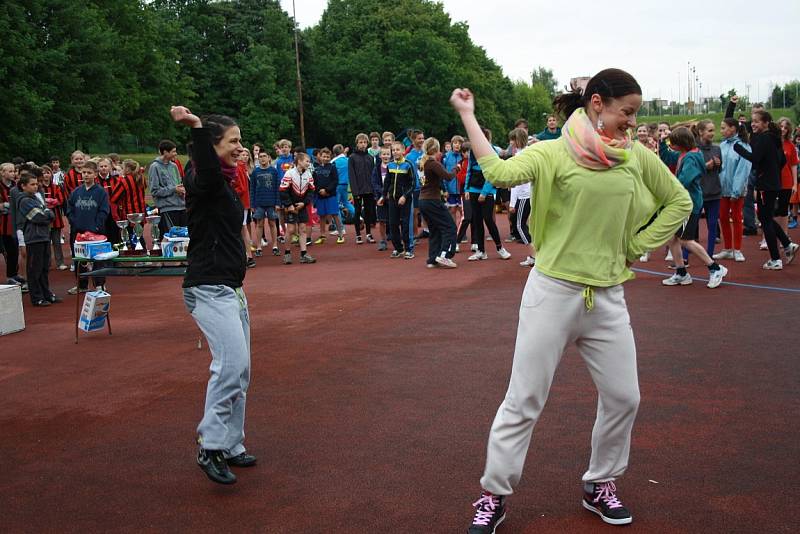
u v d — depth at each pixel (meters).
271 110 65.44
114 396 5.86
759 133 10.11
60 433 5.09
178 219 12.33
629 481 4.00
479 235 12.69
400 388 5.72
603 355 3.46
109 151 63.97
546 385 3.43
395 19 76.44
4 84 36.19
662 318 7.65
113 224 12.26
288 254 13.39
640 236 3.52
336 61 72.06
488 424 4.89
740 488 3.86
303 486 4.10
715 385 5.49
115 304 10.04
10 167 12.05
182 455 4.62
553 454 4.38
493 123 83.31
